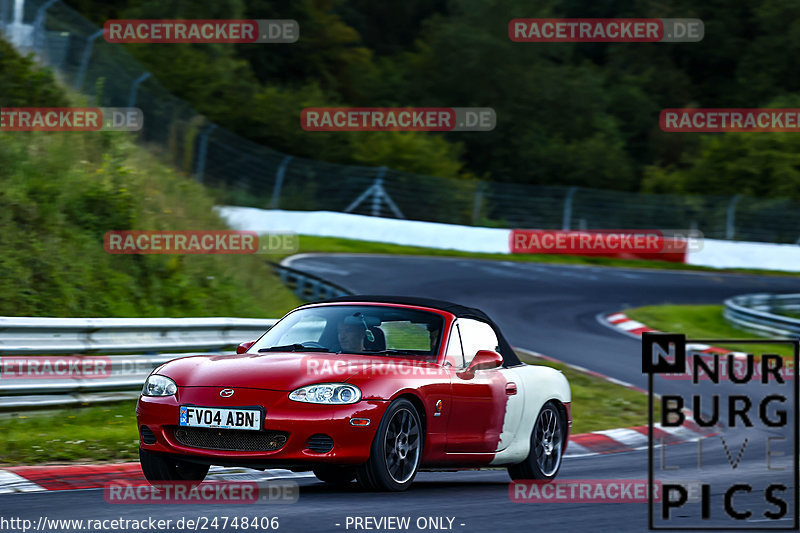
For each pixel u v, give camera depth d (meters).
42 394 33.47
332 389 22.03
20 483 23.64
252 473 26.83
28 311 43.81
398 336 25.31
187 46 165.38
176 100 112.19
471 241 124.88
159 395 22.77
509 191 142.12
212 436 22.16
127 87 97.50
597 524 20.03
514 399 26.67
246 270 63.78
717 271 135.75
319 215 118.25
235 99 165.12
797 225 150.88
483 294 91.31
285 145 165.62
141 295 51.00
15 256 46.03
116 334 36.66
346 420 21.75
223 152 120.00
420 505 21.28
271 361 23.25
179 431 22.39
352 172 132.50
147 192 61.03
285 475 26.95
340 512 19.66
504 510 21.41
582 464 33.31
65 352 34.81
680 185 196.75
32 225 48.91
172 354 38.62
